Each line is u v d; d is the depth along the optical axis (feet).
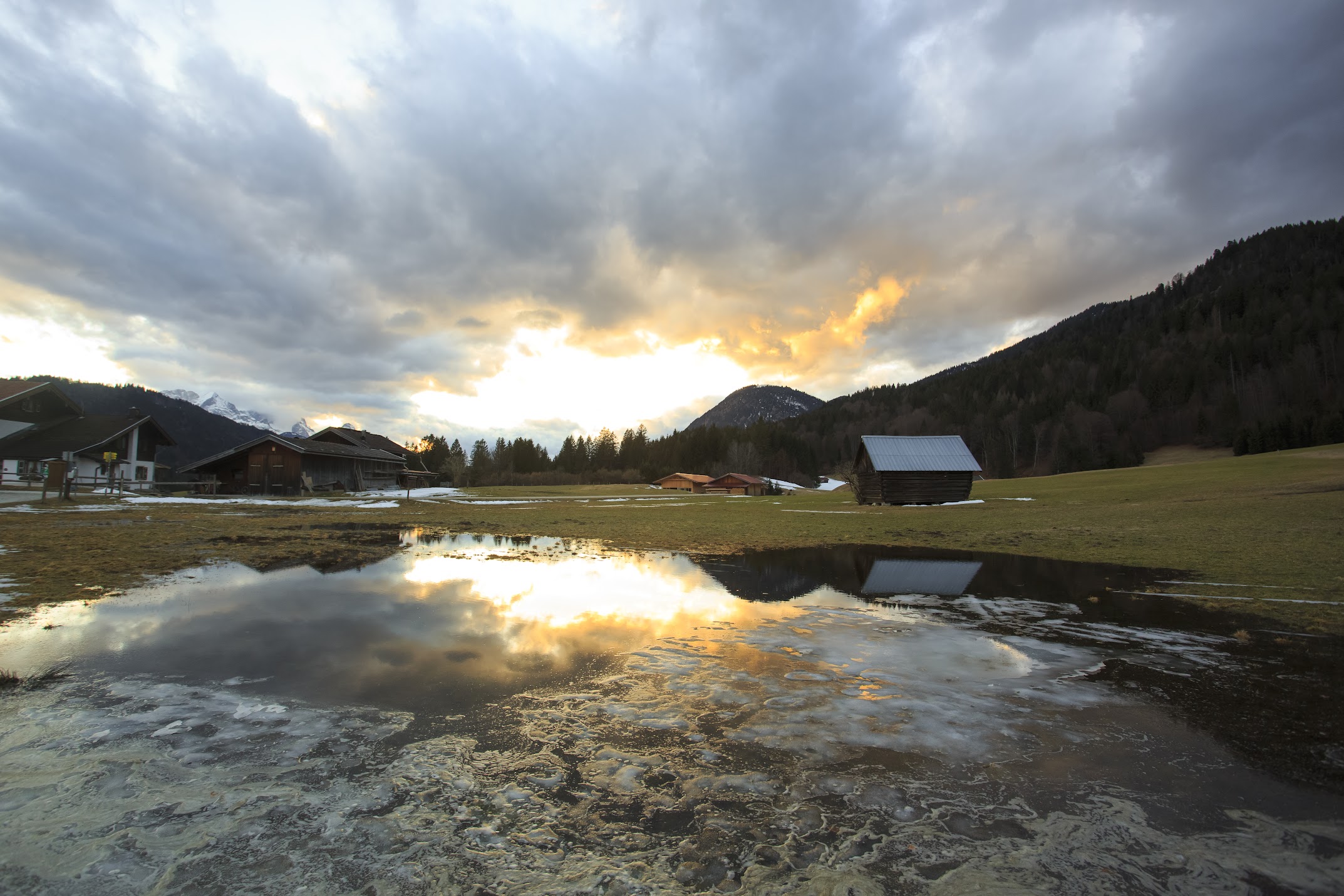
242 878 9.14
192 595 28.19
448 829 10.64
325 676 18.25
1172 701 17.65
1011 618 28.09
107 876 9.10
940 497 116.98
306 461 120.67
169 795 11.40
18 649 19.65
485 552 47.93
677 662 20.72
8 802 10.98
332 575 34.94
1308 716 16.58
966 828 11.01
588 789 12.14
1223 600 31.65
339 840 10.20
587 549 52.03
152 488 111.45
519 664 20.02
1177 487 101.71
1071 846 10.48
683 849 10.25
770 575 39.75
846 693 18.02
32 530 47.60
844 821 11.19
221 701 16.05
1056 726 15.75
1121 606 30.58
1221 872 9.78
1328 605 29.71
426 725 14.96
